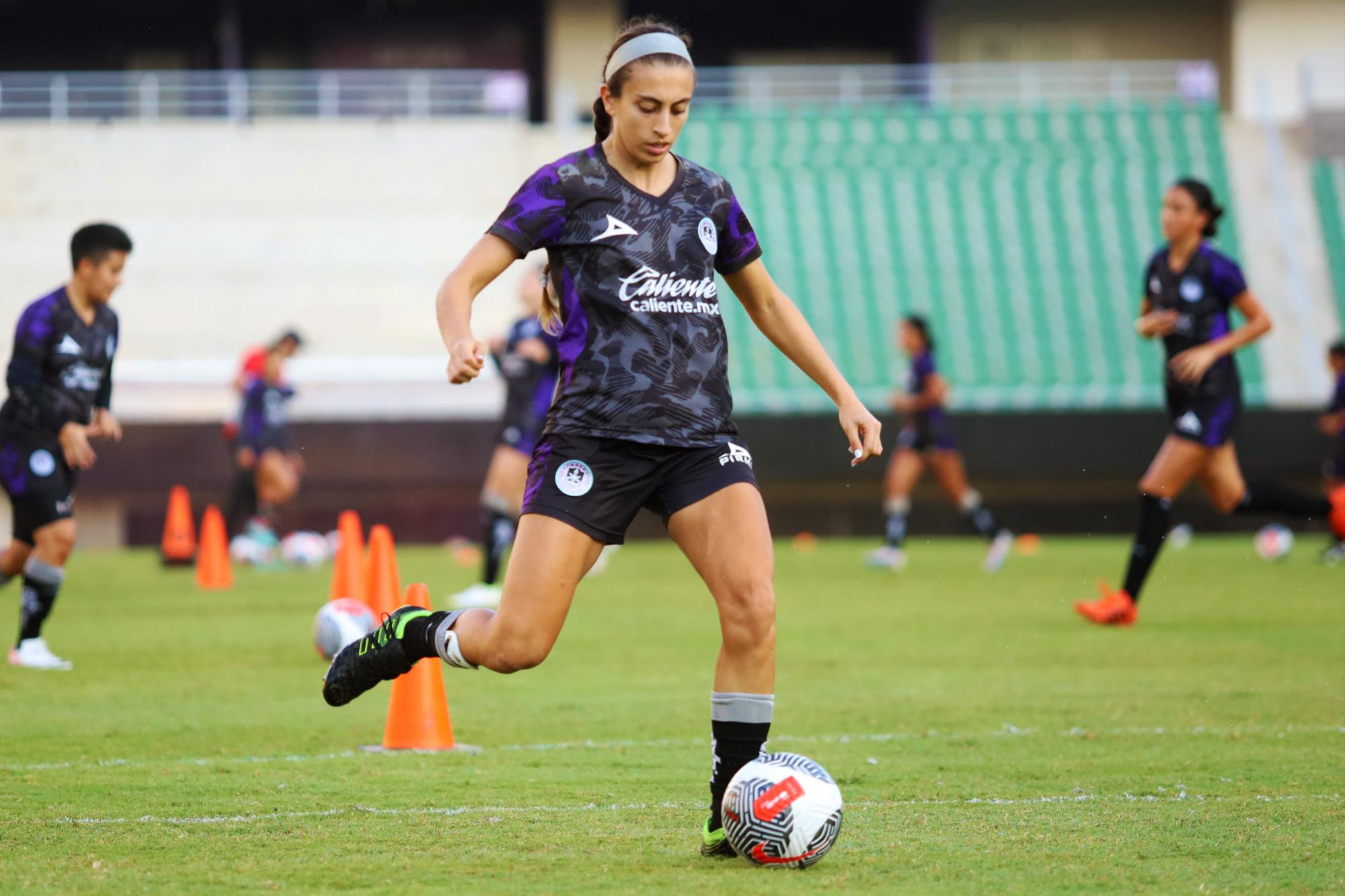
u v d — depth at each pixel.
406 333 87.00
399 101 109.50
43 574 30.44
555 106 108.81
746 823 14.17
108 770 19.81
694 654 33.47
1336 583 50.53
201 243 88.62
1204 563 59.84
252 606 44.47
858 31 113.75
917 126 97.56
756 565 14.40
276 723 23.95
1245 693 27.09
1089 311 90.25
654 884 13.62
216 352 85.44
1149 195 94.56
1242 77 104.94
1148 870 14.20
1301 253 92.25
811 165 95.25
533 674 30.31
